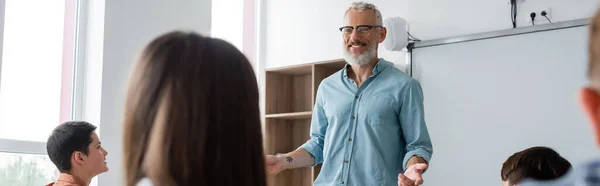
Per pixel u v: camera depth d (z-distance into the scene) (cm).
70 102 370
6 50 339
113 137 368
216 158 65
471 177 383
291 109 479
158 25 396
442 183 394
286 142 473
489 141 379
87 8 375
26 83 348
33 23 353
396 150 242
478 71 386
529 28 369
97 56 368
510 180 175
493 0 387
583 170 40
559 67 357
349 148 244
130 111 66
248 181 67
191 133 64
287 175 472
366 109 243
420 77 409
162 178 63
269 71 466
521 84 370
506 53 377
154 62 67
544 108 361
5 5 336
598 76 36
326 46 458
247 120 69
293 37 478
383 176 236
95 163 266
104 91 365
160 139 64
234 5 497
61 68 366
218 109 66
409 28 418
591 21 37
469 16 395
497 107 377
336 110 250
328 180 248
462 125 389
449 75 397
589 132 344
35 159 347
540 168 171
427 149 233
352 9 254
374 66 251
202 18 427
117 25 373
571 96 352
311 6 471
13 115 341
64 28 369
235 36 495
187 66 66
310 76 473
